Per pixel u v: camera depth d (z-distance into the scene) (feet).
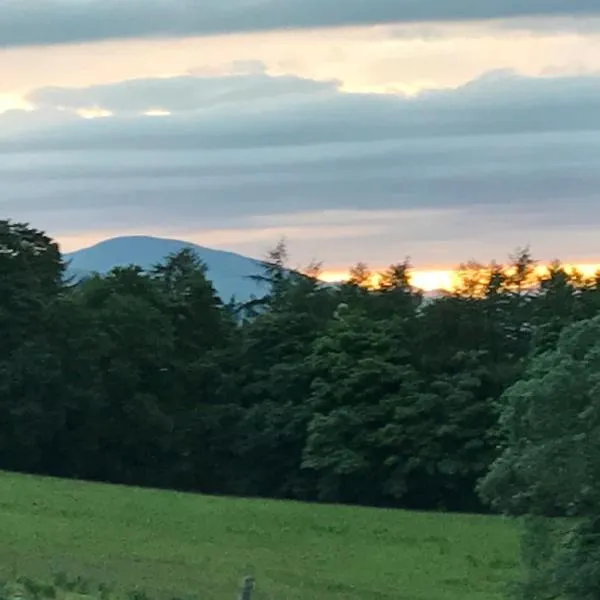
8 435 210.59
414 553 123.13
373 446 207.72
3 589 54.29
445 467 202.39
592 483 77.66
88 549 103.04
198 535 124.36
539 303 231.91
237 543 122.01
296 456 228.43
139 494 151.23
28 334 213.66
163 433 226.99
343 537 130.72
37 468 220.23
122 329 227.20
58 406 213.87
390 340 218.18
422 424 205.26
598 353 79.20
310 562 114.11
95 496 145.48
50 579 62.54
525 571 90.02
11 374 207.62
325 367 219.61
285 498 229.45
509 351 227.20
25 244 227.61
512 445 83.20
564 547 80.53
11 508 129.29
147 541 115.65
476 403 203.82
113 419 225.15
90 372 219.61
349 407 211.82
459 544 129.08
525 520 83.51
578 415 78.33
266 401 232.94
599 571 77.87
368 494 213.25
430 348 219.82
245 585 55.16
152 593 66.49
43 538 107.45
